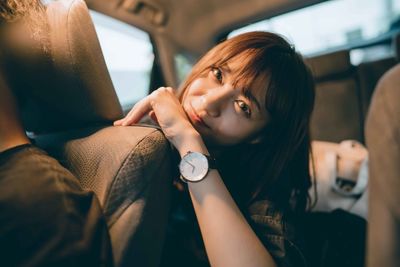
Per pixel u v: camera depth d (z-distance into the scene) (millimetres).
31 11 500
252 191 807
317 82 1776
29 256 377
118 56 1229
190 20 2164
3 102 482
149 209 509
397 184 379
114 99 593
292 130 868
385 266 445
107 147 524
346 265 849
